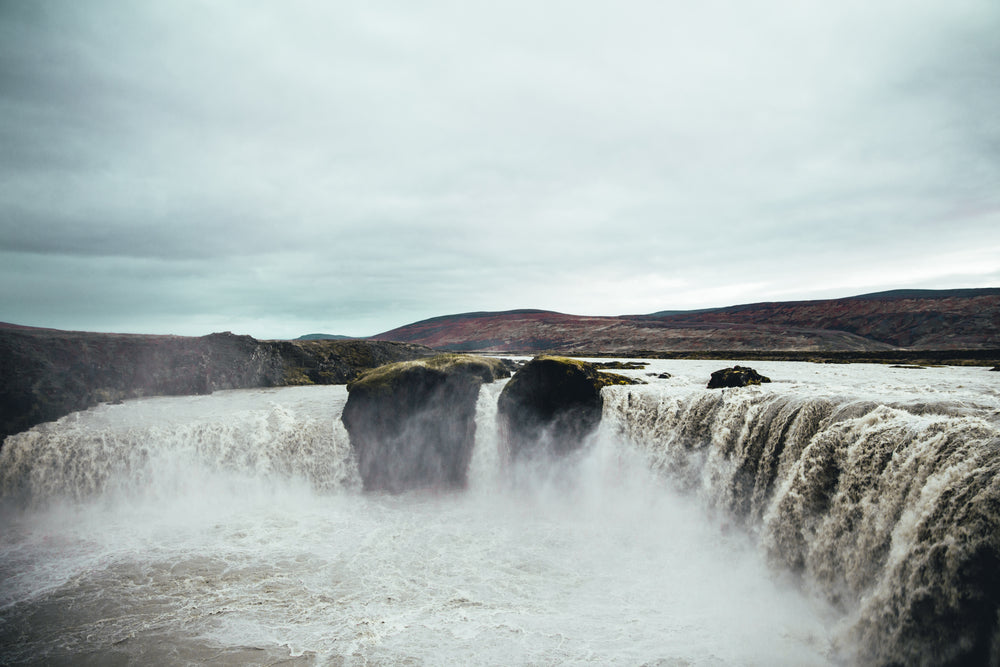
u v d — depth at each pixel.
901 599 8.27
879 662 8.41
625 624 10.57
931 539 7.98
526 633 10.34
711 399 16.44
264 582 12.62
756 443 14.09
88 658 9.86
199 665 9.58
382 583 12.52
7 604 11.76
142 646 10.19
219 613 11.29
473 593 12.03
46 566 13.53
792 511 11.70
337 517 16.97
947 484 8.11
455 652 9.77
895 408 11.50
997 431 8.09
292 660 9.66
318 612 11.29
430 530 15.84
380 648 9.95
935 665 7.60
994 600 6.95
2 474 17.50
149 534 15.49
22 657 9.91
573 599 11.70
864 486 10.17
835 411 12.12
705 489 15.70
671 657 9.37
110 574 13.06
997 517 7.09
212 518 16.80
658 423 17.81
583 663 9.28
